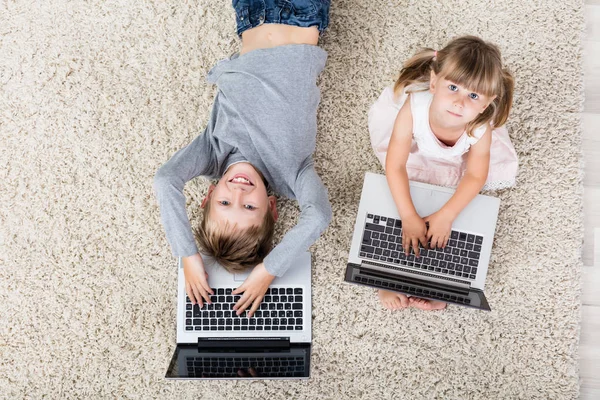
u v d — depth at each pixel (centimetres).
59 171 148
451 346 142
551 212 143
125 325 145
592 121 145
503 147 140
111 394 143
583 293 142
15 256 147
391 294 139
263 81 135
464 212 132
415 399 141
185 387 142
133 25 150
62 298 146
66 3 151
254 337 133
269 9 139
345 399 141
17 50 150
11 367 144
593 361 141
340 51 148
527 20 146
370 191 134
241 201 129
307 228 126
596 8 148
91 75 150
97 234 147
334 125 148
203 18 150
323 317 143
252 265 133
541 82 145
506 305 142
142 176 148
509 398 140
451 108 118
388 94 142
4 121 149
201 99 149
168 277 146
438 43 147
